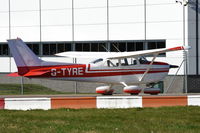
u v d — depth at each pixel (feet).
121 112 146.92
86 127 116.57
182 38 278.67
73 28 307.99
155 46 286.25
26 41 320.91
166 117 134.51
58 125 120.57
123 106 160.86
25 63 205.05
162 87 280.31
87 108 160.45
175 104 161.58
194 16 275.80
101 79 211.61
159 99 161.27
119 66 212.02
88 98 161.99
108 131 109.91
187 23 276.62
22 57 204.74
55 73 206.90
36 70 205.67
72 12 307.99
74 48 308.60
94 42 302.66
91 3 302.66
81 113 145.89
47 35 315.17
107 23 298.97
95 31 302.25
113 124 121.60
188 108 152.97
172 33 281.13
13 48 204.23
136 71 213.66
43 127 117.70
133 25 291.99
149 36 287.69
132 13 291.99
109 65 211.41
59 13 311.47
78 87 301.63
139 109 153.48
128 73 213.05
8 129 114.42
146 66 215.51
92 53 240.53
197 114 139.23
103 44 300.81
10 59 320.91
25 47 204.64
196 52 276.21
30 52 205.16
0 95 243.60
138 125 119.24
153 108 155.43
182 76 277.64
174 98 161.68
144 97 160.97
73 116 138.92
